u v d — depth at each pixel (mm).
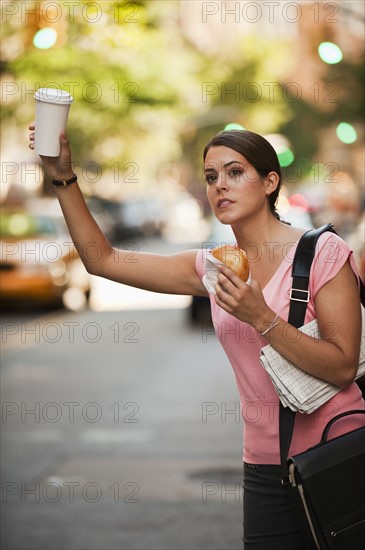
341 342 4355
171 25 23125
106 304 30953
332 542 4254
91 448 11617
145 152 36094
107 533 8297
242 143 4523
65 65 21766
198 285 4934
